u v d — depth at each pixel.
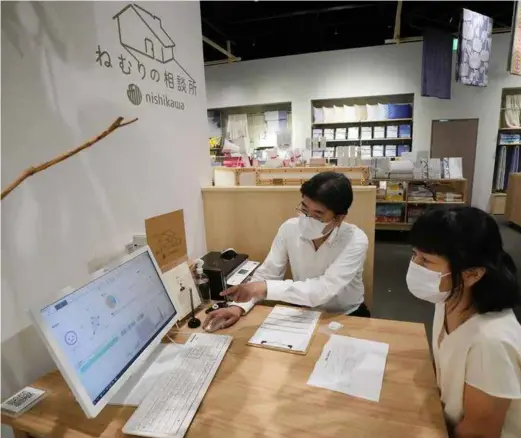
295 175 2.18
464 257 0.78
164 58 1.61
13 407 0.89
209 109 7.30
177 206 1.76
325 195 1.34
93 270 1.21
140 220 1.47
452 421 0.88
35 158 0.99
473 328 0.81
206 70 7.04
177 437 0.78
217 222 2.04
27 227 0.98
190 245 1.91
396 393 0.91
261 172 2.22
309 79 6.49
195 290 1.45
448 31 5.70
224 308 1.37
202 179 2.01
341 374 1.00
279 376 1.00
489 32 4.50
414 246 0.86
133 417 0.85
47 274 1.05
